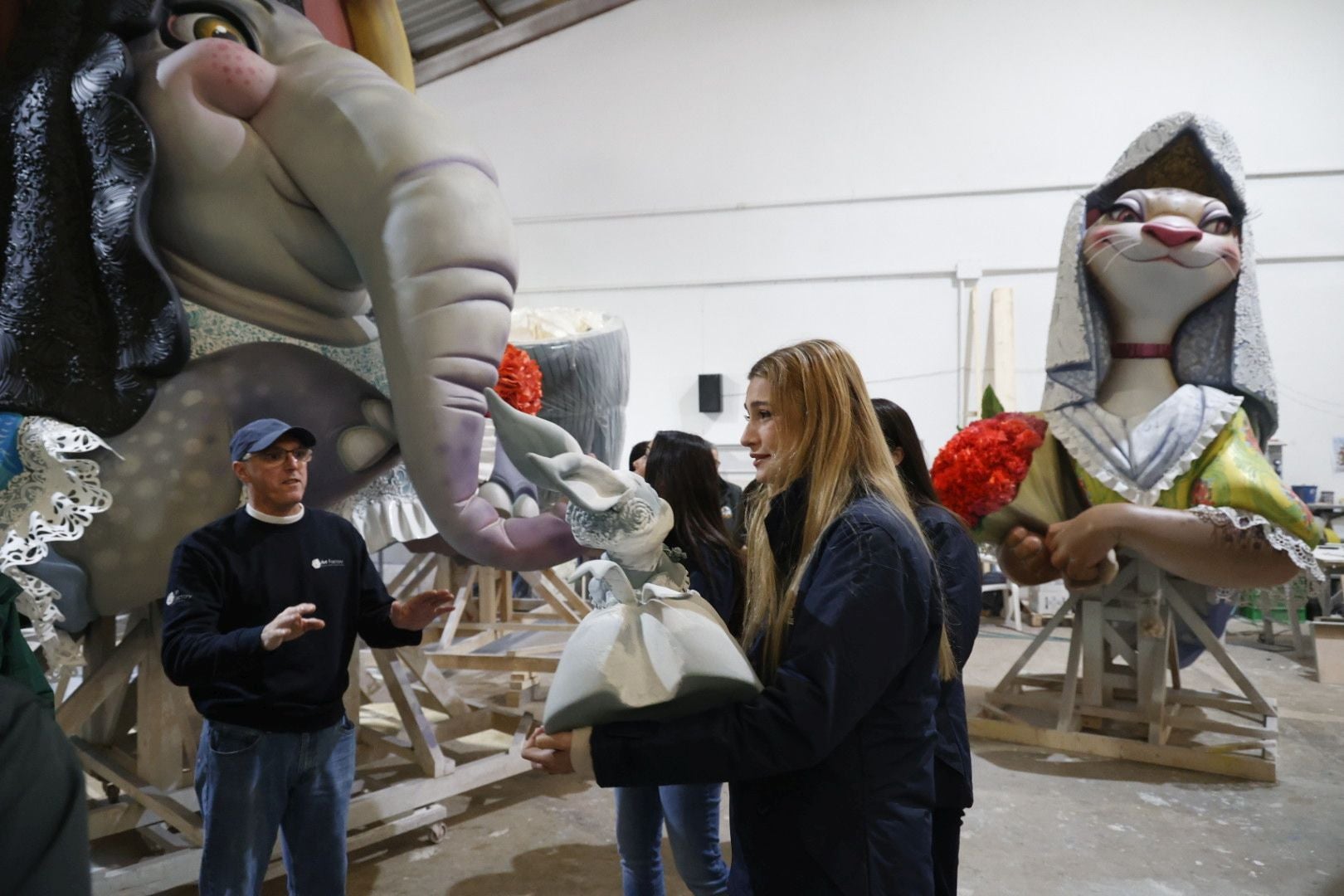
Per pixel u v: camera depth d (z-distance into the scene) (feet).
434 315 6.96
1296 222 23.93
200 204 7.18
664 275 27.84
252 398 7.29
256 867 5.48
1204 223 11.67
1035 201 25.39
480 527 7.30
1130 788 11.05
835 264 26.63
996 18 25.63
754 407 4.21
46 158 6.87
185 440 7.02
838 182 26.66
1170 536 11.01
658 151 27.91
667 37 27.84
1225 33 24.31
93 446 6.59
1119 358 12.46
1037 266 25.36
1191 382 12.19
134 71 7.15
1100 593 12.59
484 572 12.90
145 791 7.93
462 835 9.47
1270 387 11.83
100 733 9.00
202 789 5.54
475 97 29.30
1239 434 11.41
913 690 3.68
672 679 3.44
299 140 7.22
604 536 3.66
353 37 9.10
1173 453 11.36
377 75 7.59
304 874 5.84
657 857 6.61
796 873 3.63
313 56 7.64
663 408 27.84
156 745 8.25
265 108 7.36
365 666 13.47
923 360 25.99
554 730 3.59
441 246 6.98
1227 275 11.66
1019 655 19.10
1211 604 12.56
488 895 8.15
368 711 13.17
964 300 25.76
